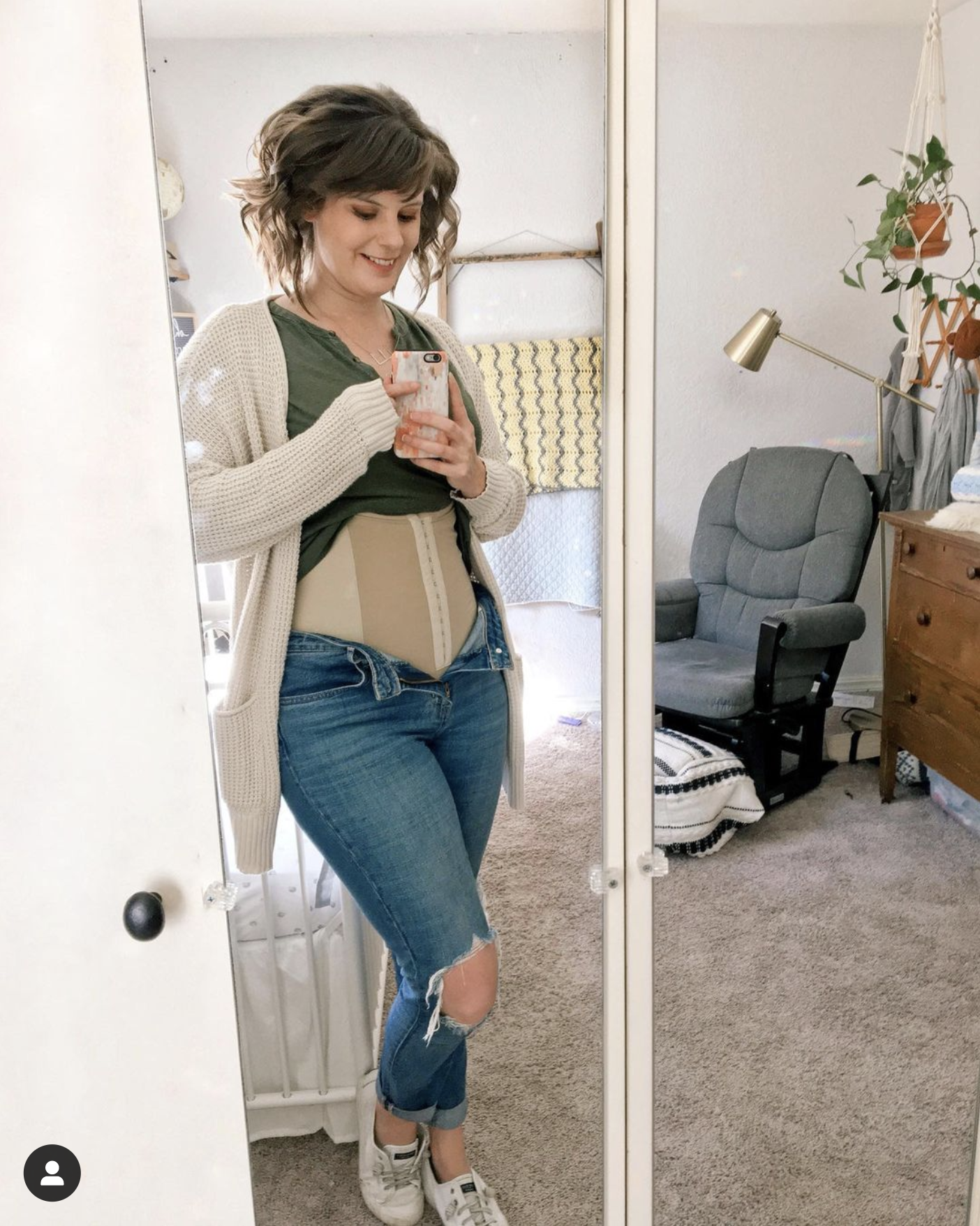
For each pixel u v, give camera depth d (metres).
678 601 1.06
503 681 1.08
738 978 1.18
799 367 1.02
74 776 0.93
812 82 0.95
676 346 1.01
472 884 1.09
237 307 0.93
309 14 0.88
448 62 0.90
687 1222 1.25
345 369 0.95
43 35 0.79
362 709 1.02
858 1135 1.24
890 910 1.18
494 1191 1.22
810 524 1.05
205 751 0.93
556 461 1.01
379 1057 1.17
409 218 0.94
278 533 0.96
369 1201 1.22
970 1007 1.21
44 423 0.86
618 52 0.89
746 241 0.98
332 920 1.12
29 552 0.88
